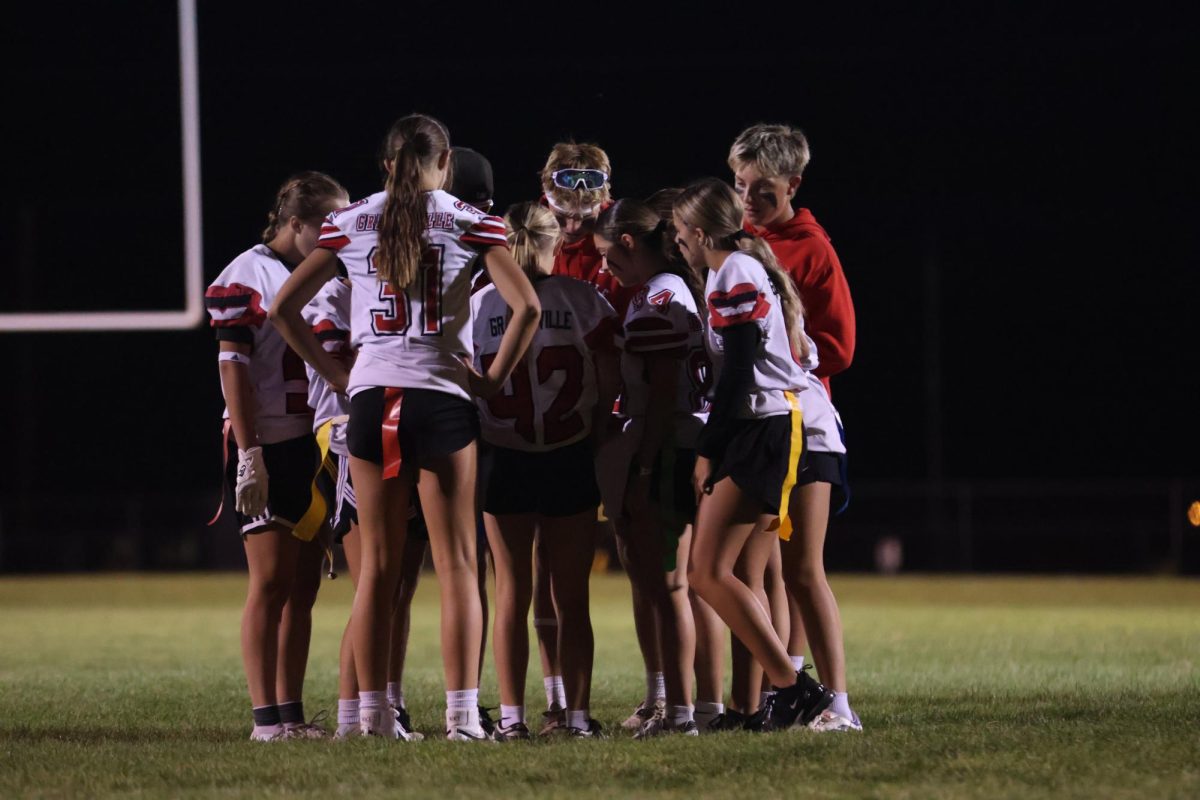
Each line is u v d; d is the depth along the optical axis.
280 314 16.31
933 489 86.69
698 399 18.02
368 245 16.27
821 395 17.02
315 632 37.41
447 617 16.11
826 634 16.58
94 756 14.69
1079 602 52.41
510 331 16.16
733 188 18.47
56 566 85.94
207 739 16.91
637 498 17.78
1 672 26.45
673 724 17.17
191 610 47.56
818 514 16.69
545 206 20.02
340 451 17.56
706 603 17.73
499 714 20.12
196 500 88.12
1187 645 30.91
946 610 47.06
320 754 14.55
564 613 17.44
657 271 17.97
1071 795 12.01
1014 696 20.28
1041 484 112.75
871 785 12.62
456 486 16.05
